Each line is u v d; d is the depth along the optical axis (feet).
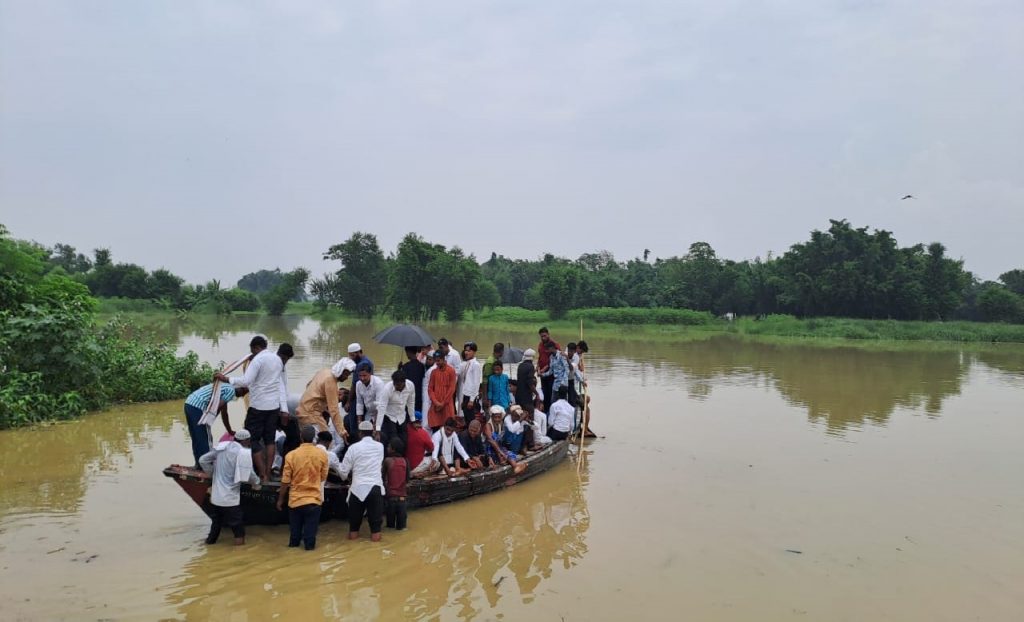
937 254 209.05
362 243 262.26
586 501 34.32
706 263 242.99
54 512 29.50
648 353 117.60
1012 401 68.64
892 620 22.53
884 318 209.97
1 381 46.34
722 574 25.77
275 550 26.32
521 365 41.88
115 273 268.21
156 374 57.06
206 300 269.64
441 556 26.58
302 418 30.68
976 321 236.22
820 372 91.45
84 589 22.24
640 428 52.47
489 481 34.63
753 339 163.02
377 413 31.07
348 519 30.22
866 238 214.07
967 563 27.32
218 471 25.94
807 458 43.65
